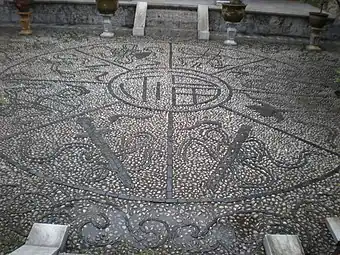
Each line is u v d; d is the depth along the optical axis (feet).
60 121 11.19
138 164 9.25
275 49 20.74
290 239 6.79
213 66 17.12
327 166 9.68
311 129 11.68
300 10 24.73
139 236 7.02
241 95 13.98
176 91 13.92
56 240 6.57
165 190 8.35
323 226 7.55
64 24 23.44
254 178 8.98
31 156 9.34
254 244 6.98
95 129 10.82
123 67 16.26
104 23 21.07
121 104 12.55
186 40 21.33
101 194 8.11
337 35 23.49
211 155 9.81
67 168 8.94
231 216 7.68
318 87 15.37
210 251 6.76
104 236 6.97
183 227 7.30
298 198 8.36
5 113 11.50
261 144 10.55
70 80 14.46
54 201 7.82
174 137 10.60
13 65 15.74
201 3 25.71
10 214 7.38
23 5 19.76
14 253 5.97
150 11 23.79
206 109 12.55
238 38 22.56
